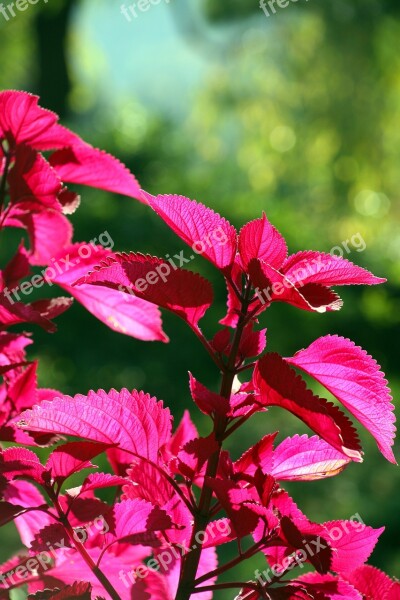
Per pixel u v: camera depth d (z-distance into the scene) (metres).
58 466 1.09
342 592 1.05
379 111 10.91
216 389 5.16
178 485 1.10
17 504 1.14
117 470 1.16
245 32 11.84
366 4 10.54
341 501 4.08
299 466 1.10
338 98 10.96
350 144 11.02
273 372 1.02
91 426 1.06
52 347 5.15
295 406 1.03
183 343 5.14
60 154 1.25
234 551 3.34
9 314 1.16
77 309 5.14
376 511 3.88
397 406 5.22
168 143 6.27
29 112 1.22
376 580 1.10
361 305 5.96
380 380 1.04
